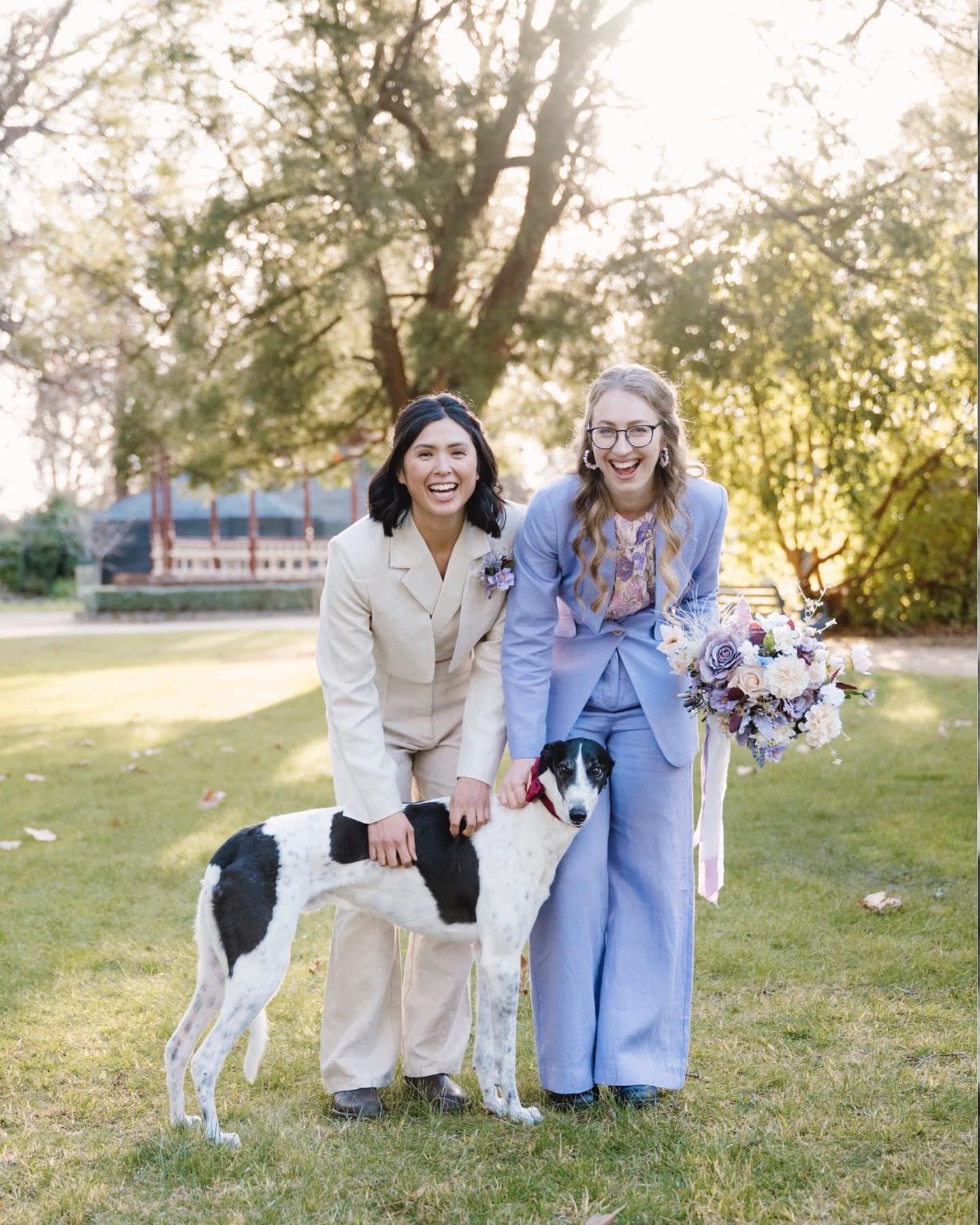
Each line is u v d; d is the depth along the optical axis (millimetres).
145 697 11531
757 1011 3676
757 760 3018
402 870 2969
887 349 12547
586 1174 2674
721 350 11336
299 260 12688
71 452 32406
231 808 6473
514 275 12492
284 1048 3488
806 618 3027
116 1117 3053
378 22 11250
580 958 3094
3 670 14219
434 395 3004
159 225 13484
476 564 3061
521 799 2980
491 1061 3037
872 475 15664
